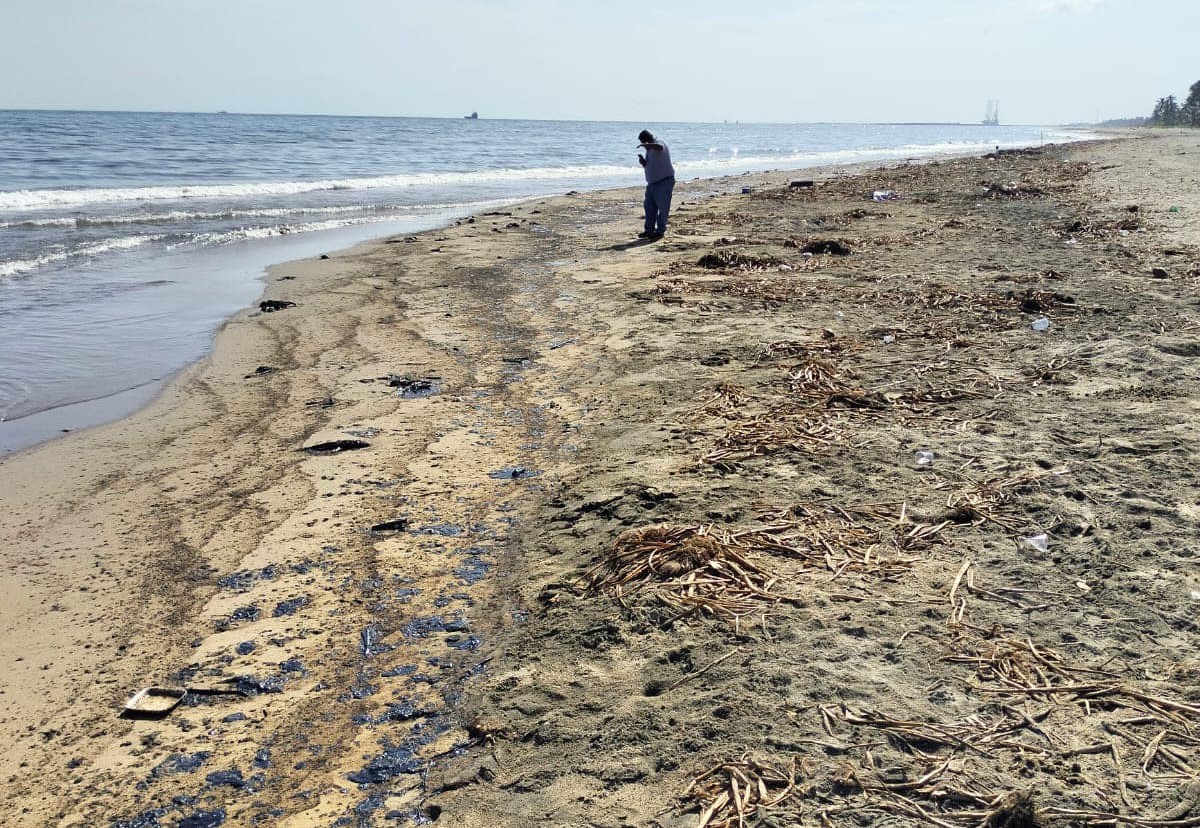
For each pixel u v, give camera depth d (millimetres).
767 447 5434
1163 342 7250
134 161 36375
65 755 3227
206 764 3166
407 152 53688
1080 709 2992
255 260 14133
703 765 2859
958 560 4031
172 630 4012
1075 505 4449
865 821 2561
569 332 9055
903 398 6254
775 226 16172
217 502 5320
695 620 3676
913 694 3111
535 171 39625
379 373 7875
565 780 2895
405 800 2932
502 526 4926
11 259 13523
